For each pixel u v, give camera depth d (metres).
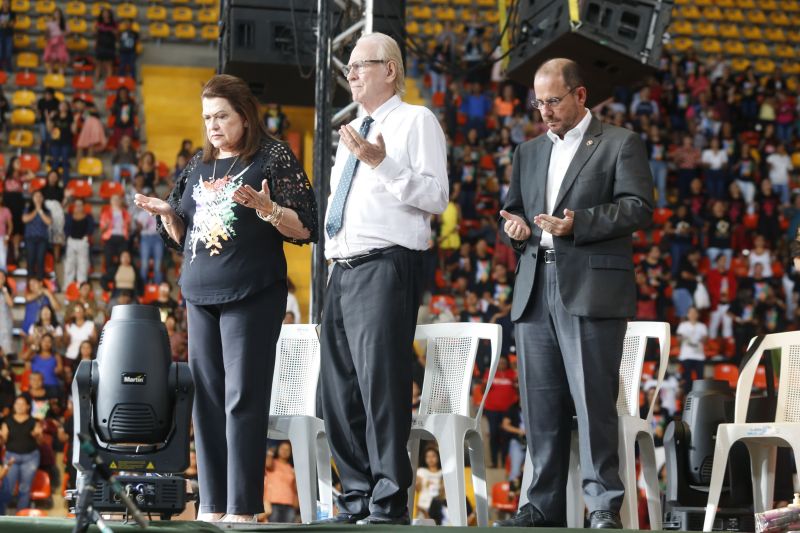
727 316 15.23
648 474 5.40
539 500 4.66
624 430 5.13
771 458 5.38
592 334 4.58
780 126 18.73
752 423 5.04
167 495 3.83
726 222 16.45
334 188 4.67
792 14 21.44
